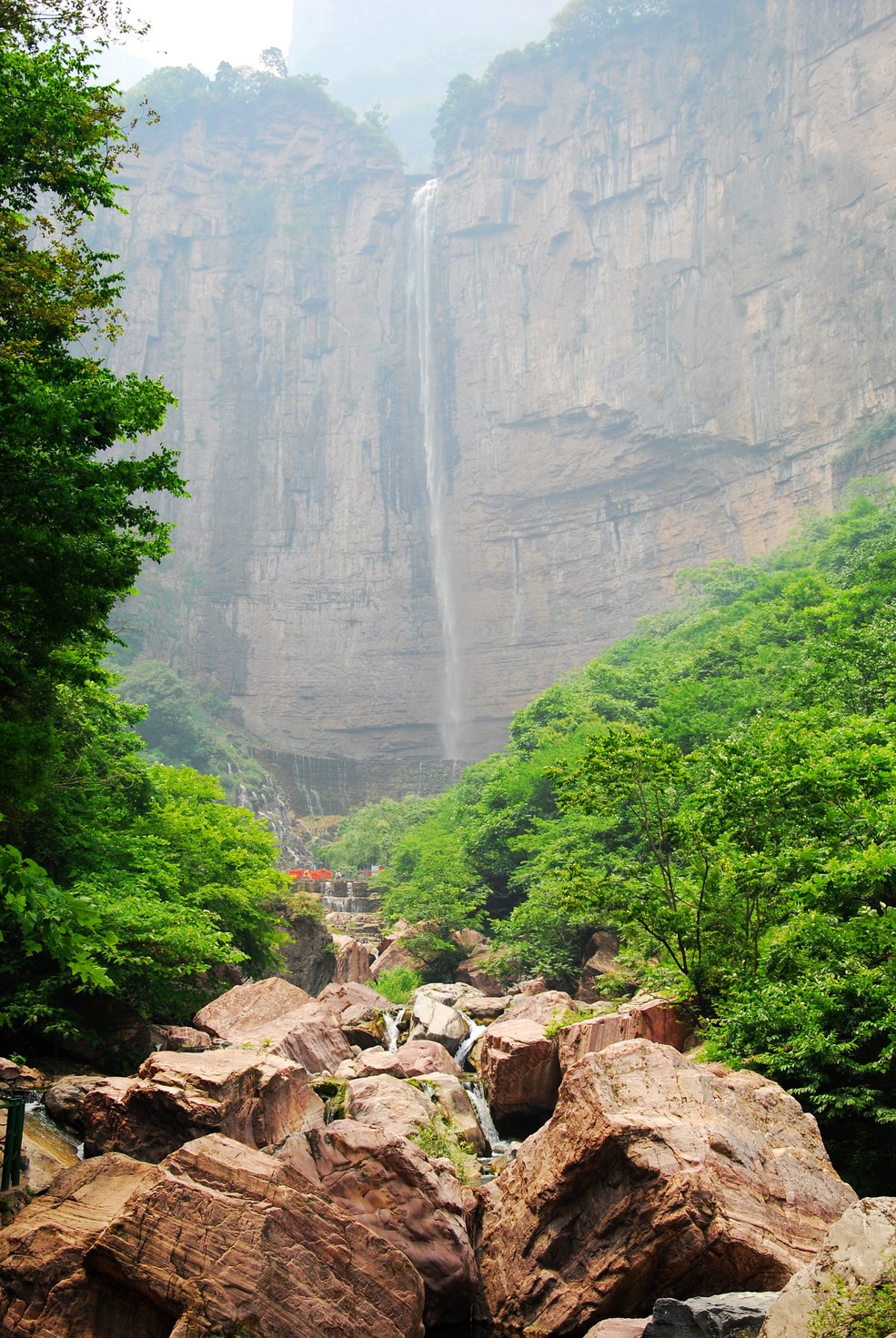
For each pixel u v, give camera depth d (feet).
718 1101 43.68
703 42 309.83
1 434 39.63
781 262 278.87
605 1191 41.14
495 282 341.21
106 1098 53.36
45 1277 34.65
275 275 362.74
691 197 303.27
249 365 357.41
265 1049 71.10
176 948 76.69
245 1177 35.94
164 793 102.37
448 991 110.83
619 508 309.83
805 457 267.59
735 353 285.02
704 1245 37.22
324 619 339.57
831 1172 41.83
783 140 284.61
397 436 346.54
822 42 280.92
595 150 326.24
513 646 320.91
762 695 131.44
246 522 346.13
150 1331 33.45
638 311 307.99
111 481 41.29
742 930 68.13
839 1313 27.43
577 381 317.22
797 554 225.97
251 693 335.47
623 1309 38.37
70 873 75.51
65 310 45.06
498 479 328.70
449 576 333.62
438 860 151.02
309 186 375.04
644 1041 47.06
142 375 346.95
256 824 117.39
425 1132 56.18
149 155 371.56
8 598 41.19
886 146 262.47
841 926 54.03
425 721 327.47
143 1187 35.35
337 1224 36.14
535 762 159.12
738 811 64.44
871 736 72.95
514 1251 42.39
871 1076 49.21
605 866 118.01
